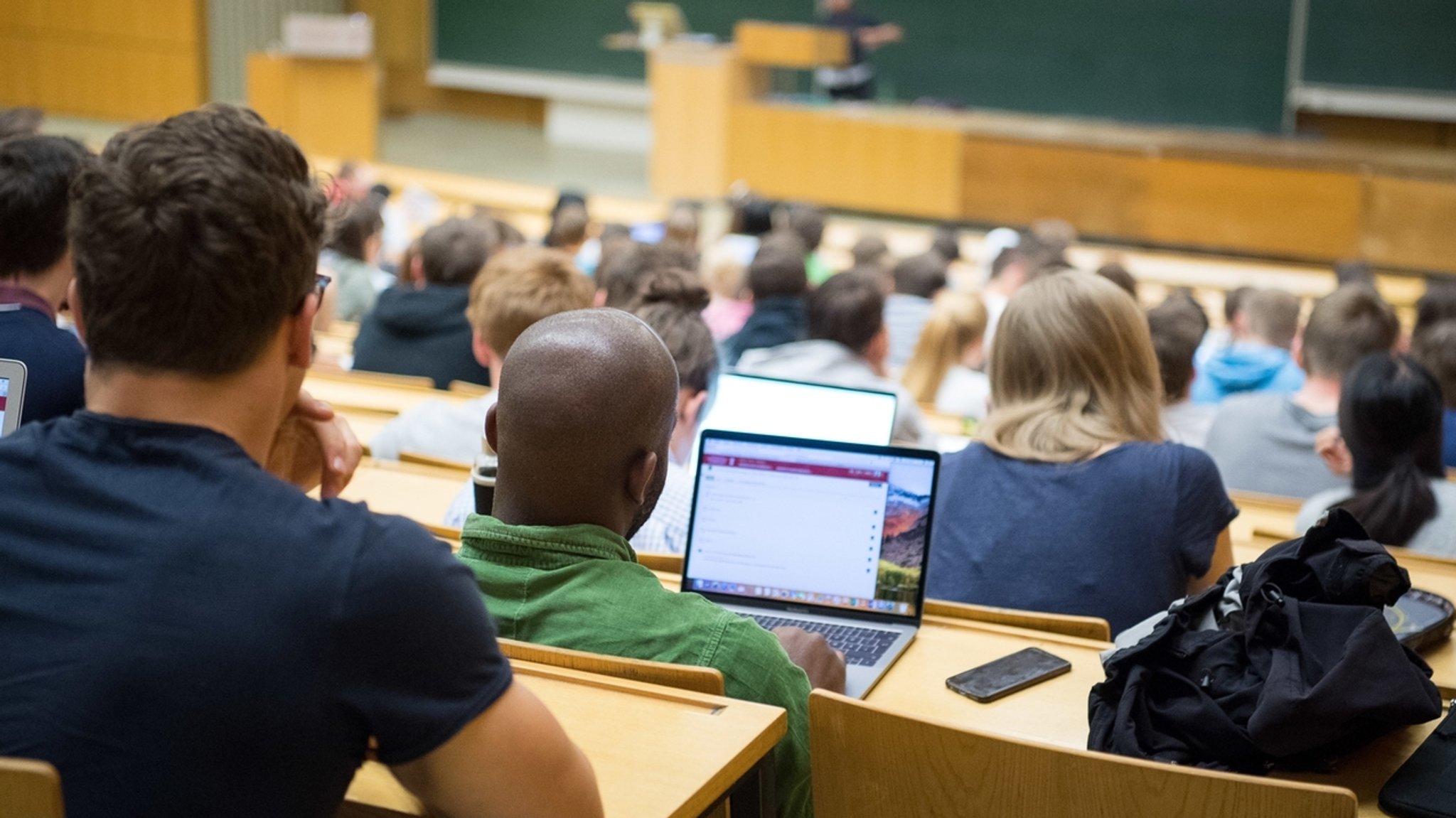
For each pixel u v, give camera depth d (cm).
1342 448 283
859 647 204
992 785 146
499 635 161
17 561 107
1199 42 1100
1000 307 596
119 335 110
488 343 317
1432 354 382
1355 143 1112
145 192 108
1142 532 225
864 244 674
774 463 220
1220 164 973
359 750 108
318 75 1168
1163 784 138
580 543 160
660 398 160
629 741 135
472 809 111
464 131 1454
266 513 107
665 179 1115
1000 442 240
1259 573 171
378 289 567
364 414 349
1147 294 819
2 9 1408
